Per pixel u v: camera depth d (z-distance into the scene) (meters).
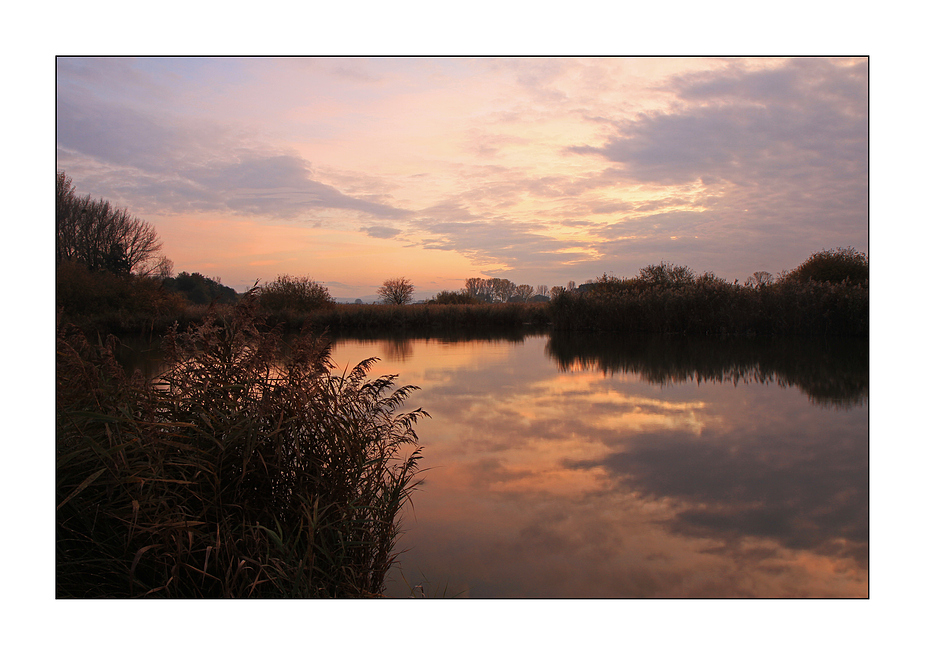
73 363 2.39
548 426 5.37
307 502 2.27
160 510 2.08
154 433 2.15
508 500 3.50
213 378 2.43
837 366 9.00
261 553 2.15
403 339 16.30
